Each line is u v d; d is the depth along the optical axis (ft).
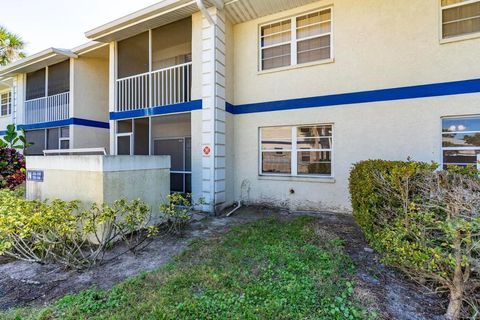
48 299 9.55
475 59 17.38
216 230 17.67
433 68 18.49
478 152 17.57
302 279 10.25
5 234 11.66
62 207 12.87
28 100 40.47
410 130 19.12
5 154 23.85
